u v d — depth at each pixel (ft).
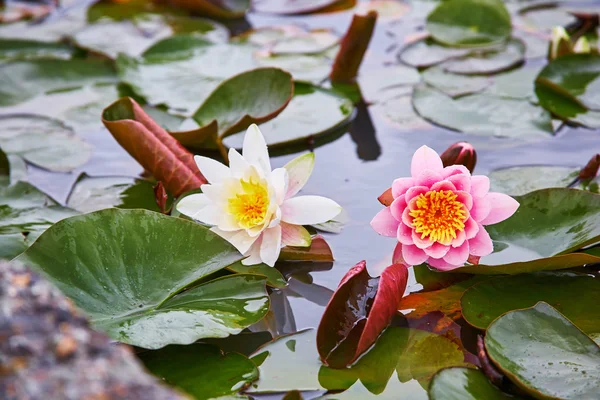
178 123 5.14
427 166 4.46
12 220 4.65
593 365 4.18
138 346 4.25
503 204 4.46
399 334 4.32
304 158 4.58
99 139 5.17
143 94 5.36
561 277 4.47
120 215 4.42
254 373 4.21
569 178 4.83
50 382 3.80
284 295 4.46
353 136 5.15
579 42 5.49
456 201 4.42
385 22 6.13
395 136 5.14
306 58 5.71
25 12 6.36
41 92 5.46
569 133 5.10
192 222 4.42
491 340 4.23
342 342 4.29
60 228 4.38
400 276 4.40
